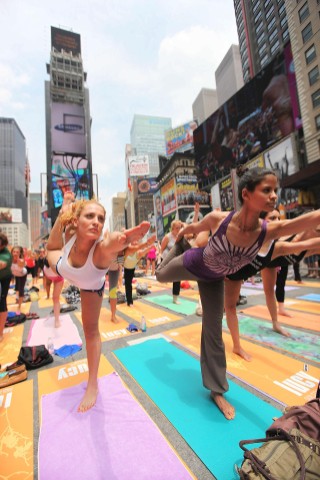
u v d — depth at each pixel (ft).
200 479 5.01
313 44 82.12
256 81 108.17
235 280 9.80
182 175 189.47
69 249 6.64
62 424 6.70
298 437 4.61
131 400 7.68
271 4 110.52
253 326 14.17
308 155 84.43
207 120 146.61
